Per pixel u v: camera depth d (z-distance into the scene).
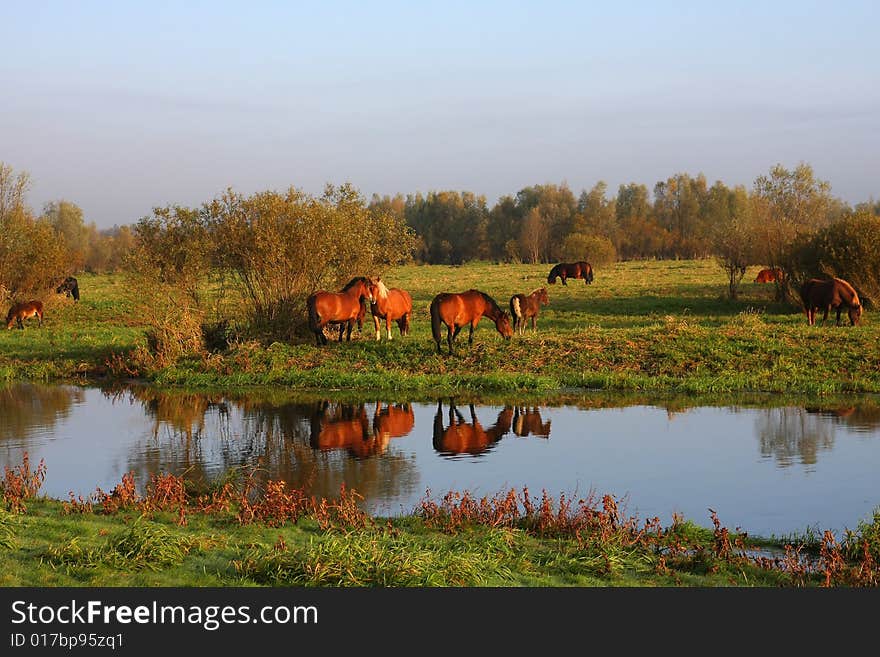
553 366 20.97
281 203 24.36
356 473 12.23
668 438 14.52
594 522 9.54
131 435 15.03
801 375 19.61
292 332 23.97
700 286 44.38
